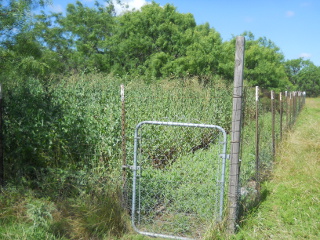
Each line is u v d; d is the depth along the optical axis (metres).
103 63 24.56
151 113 9.38
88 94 8.84
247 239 4.35
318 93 89.31
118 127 5.88
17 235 3.87
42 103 5.19
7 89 5.41
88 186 4.96
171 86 12.39
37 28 9.98
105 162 5.80
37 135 5.00
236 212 4.59
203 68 21.95
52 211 4.43
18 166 4.93
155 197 5.48
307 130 11.55
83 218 4.34
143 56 24.73
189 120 9.07
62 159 5.32
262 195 5.87
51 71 10.59
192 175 6.02
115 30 26.19
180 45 23.72
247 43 35.06
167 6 25.64
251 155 7.31
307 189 6.00
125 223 4.55
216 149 7.57
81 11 29.12
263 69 28.58
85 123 5.66
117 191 4.84
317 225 4.75
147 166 6.39
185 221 4.75
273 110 8.01
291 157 7.93
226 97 12.66
